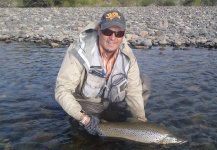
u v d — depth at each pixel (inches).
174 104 73.4
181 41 156.9
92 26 59.6
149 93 72.9
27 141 55.7
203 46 149.2
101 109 66.4
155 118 65.7
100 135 57.9
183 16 277.9
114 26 54.9
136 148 54.4
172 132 57.1
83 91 62.8
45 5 480.1
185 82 90.3
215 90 83.4
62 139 56.8
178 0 601.3
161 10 367.9
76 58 58.9
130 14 304.7
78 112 56.7
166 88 84.7
